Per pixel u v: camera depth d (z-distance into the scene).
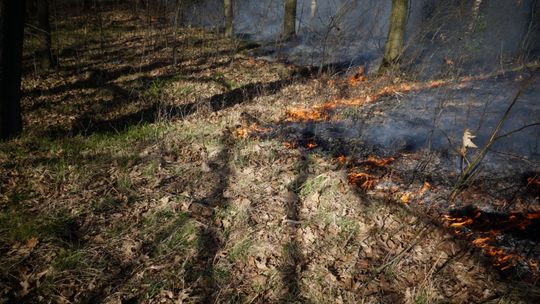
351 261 3.94
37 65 11.31
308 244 4.17
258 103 9.01
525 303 3.34
